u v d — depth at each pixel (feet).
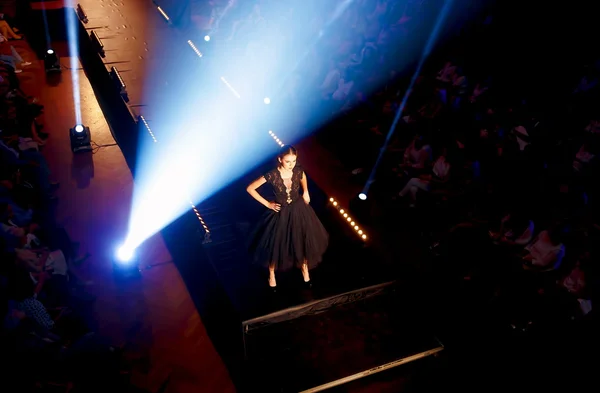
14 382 15.88
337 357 17.66
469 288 20.39
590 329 18.49
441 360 18.28
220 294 19.29
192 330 19.44
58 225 24.39
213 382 17.56
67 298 19.92
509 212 21.56
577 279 18.51
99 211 25.48
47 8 47.83
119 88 33.96
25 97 34.65
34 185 25.46
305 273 18.90
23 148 26.76
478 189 23.30
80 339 17.56
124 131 32.09
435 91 27.81
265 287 18.76
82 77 38.50
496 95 25.94
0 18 43.91
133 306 20.39
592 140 20.99
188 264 22.41
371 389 17.35
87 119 33.24
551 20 24.43
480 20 27.71
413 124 27.78
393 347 18.08
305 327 18.44
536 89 24.88
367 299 19.44
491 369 17.80
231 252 20.36
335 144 29.96
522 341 18.53
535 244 19.80
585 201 20.13
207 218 22.17
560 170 21.49
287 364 17.37
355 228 21.42
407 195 24.88
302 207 17.72
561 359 17.85
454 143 25.53
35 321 17.43
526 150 23.22
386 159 27.61
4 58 38.01
